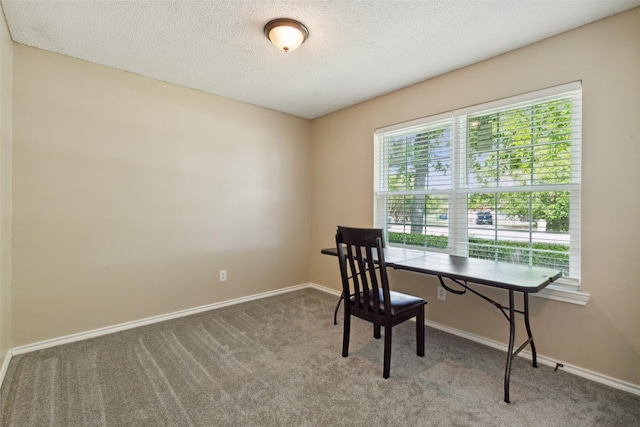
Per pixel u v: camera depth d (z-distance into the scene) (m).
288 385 1.92
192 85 3.04
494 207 2.50
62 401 1.75
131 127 2.76
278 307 3.36
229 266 3.43
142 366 2.12
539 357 2.20
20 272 2.28
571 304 2.07
